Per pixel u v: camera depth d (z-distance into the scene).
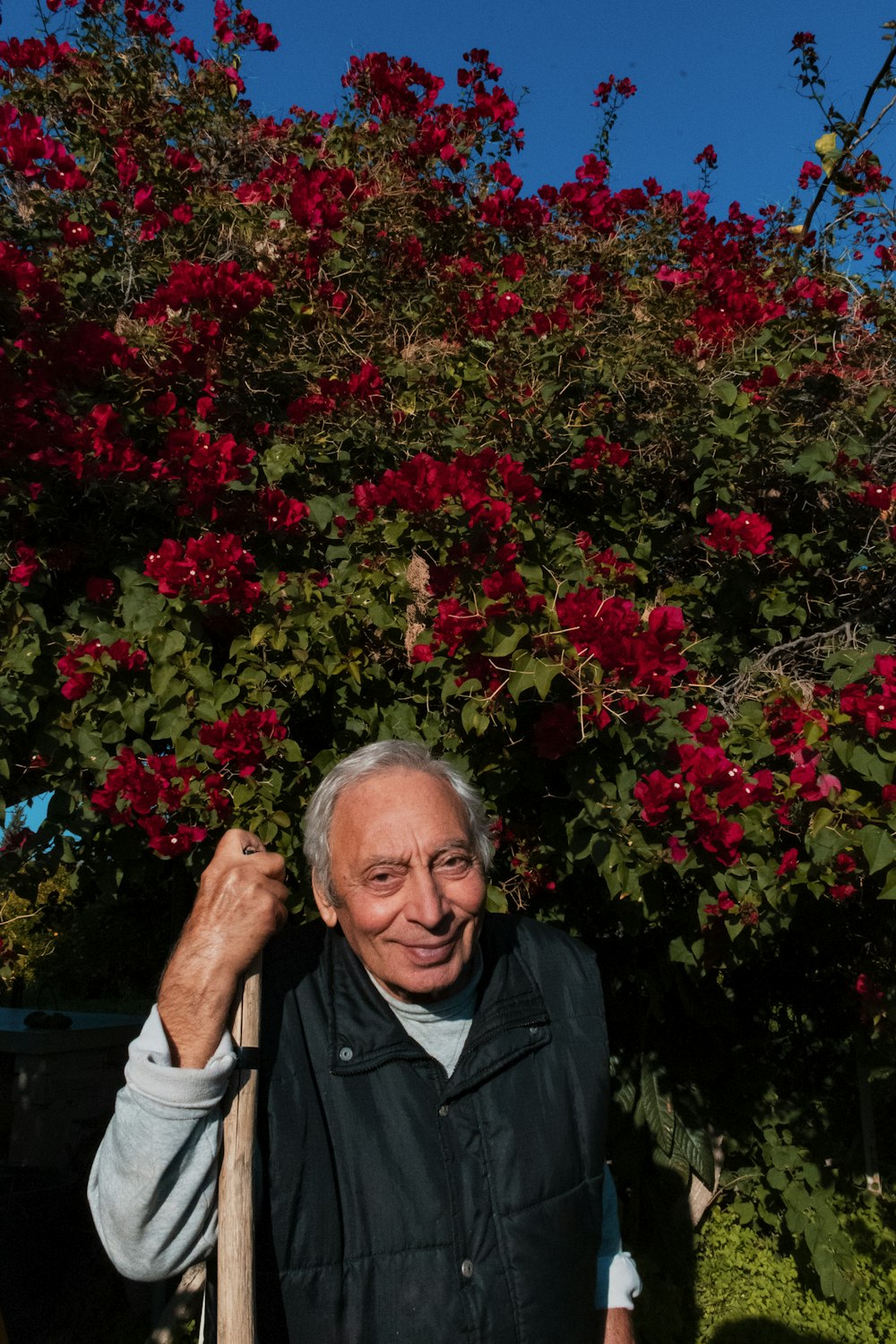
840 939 4.03
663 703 2.69
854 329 3.58
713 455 3.21
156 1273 1.18
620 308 3.77
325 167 3.95
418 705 2.97
